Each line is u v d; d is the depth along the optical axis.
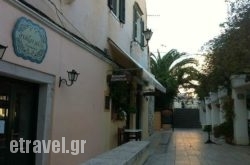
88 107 10.68
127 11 16.45
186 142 21.62
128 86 14.69
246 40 12.78
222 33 15.20
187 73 35.81
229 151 16.91
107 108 12.59
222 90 23.45
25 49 7.08
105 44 12.66
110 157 7.17
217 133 23.67
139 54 19.55
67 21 9.20
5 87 7.27
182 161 12.96
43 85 8.12
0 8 6.30
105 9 12.69
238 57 13.82
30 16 7.23
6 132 7.30
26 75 7.18
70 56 9.28
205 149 17.66
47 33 7.99
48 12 8.10
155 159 13.34
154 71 35.94
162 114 38.00
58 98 8.61
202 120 41.38
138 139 14.97
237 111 20.70
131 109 15.27
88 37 10.80
